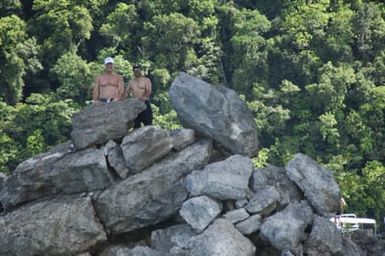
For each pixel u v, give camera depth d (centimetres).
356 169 13038
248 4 17050
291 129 13800
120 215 3997
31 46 14675
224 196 3931
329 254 3975
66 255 3953
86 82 14250
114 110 4138
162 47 15262
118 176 4066
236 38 15150
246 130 4200
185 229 3944
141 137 4062
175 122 12988
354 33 15362
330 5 16625
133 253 3856
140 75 4381
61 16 15212
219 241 3772
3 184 4225
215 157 4222
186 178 4012
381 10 16512
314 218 4066
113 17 15862
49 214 3988
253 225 3922
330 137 13312
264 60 14662
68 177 4069
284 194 4097
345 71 14200
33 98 13962
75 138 4134
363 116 13850
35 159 4197
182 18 15350
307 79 14500
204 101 4166
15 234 3981
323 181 4147
